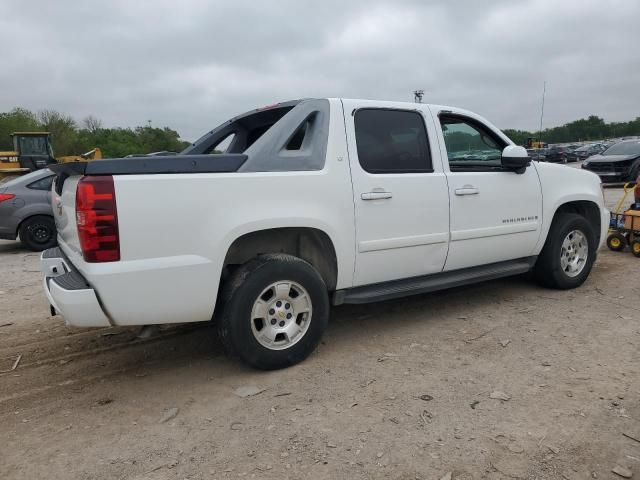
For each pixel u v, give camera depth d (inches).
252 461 102.0
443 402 122.3
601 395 123.3
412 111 167.3
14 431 115.6
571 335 162.1
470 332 167.5
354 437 109.0
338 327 175.9
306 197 140.3
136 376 143.1
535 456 101.0
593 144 1809.8
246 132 200.1
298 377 138.1
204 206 125.5
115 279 117.1
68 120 2469.2
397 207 157.8
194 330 177.6
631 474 95.2
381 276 160.1
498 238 185.0
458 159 182.7
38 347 166.7
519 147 181.2
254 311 135.5
